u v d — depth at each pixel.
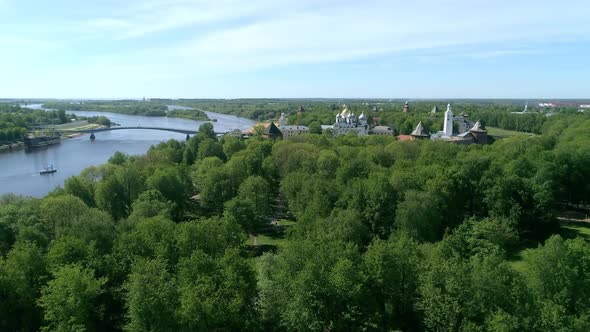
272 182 152.00
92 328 54.94
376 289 59.28
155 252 65.81
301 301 53.12
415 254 65.88
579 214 126.62
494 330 47.44
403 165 136.00
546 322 48.84
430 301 53.00
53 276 59.72
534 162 129.50
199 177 140.00
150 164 149.12
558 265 58.22
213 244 69.00
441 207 102.06
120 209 115.00
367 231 93.94
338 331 54.38
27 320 55.69
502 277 55.22
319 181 113.94
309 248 65.12
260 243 106.00
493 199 105.31
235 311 52.84
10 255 60.41
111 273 61.84
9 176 197.38
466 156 135.75
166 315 49.72
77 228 76.44
